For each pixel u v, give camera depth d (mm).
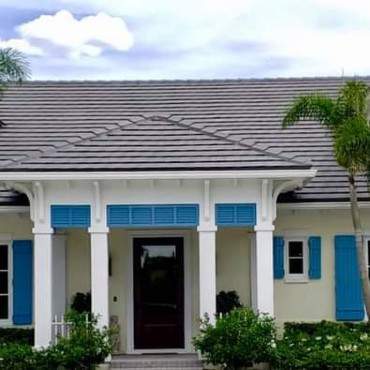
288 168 19141
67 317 19562
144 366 20109
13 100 26141
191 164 19297
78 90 27000
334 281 22188
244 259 22312
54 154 19703
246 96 26484
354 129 19125
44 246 19672
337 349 18766
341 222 22297
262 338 18484
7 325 21891
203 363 19766
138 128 20969
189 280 22078
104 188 19734
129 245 22141
